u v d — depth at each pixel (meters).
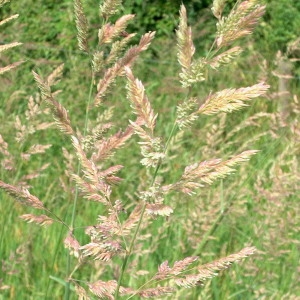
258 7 2.26
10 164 4.52
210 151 6.02
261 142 8.30
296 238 6.30
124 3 12.86
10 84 9.12
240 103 2.22
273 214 5.75
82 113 9.20
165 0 13.30
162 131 8.85
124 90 9.39
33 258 5.74
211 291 5.45
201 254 5.58
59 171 7.66
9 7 12.38
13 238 6.02
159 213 2.33
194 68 2.26
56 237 6.08
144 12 13.13
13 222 6.27
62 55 11.84
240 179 6.12
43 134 8.27
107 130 3.12
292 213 6.11
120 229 2.48
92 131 3.11
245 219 6.24
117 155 7.75
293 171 5.77
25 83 9.84
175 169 7.07
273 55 12.00
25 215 2.77
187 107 2.26
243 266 5.59
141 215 2.41
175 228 6.04
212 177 2.29
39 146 4.31
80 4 3.10
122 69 3.13
